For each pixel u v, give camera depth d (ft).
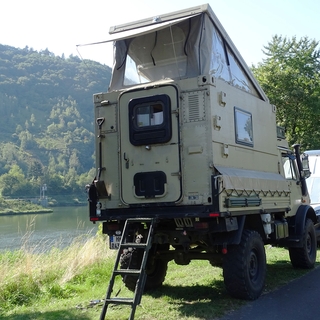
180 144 21.11
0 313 21.67
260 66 74.95
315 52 76.64
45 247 35.63
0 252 36.22
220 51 24.11
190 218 20.72
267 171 26.96
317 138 72.74
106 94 23.26
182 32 23.32
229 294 22.13
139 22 23.73
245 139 24.21
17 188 263.49
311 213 31.94
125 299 18.02
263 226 24.67
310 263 29.91
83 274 29.91
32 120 631.97
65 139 571.28
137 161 22.03
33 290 26.11
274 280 26.43
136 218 20.68
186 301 22.03
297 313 19.54
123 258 22.95
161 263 24.93
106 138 23.08
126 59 24.57
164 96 21.48
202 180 20.58
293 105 71.82
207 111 20.84
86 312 20.62
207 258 22.58
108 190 22.79
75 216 142.51
